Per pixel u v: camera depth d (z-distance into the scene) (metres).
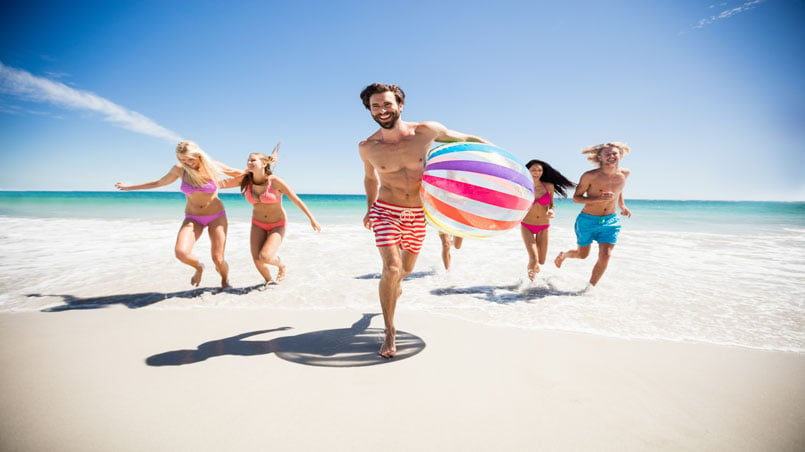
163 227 11.81
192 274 5.63
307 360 2.76
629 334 3.27
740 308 3.99
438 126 3.00
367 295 4.52
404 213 3.03
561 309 3.97
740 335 3.25
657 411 2.10
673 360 2.75
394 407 2.12
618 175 4.88
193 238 4.63
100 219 14.78
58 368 2.61
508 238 9.96
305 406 2.13
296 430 1.91
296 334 3.30
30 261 6.53
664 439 1.85
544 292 4.67
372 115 2.88
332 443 1.81
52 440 1.82
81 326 3.48
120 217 16.02
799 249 7.99
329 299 4.36
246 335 3.27
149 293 4.64
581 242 5.15
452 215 2.66
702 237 10.21
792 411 2.11
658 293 4.59
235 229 11.22
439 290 4.78
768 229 12.77
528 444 1.80
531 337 3.21
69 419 1.99
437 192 2.65
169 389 2.32
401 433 1.89
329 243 8.77
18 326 3.47
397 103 2.92
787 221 16.34
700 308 4.00
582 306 4.08
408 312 3.92
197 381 2.43
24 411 2.07
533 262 5.17
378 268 6.01
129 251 7.55
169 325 3.52
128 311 3.94
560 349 2.95
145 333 3.31
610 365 2.67
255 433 1.89
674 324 3.52
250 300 4.34
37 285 5.00
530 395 2.26
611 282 5.16
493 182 2.57
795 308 3.98
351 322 3.62
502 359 2.77
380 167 3.04
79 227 11.70
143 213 18.56
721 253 7.53
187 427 1.93
